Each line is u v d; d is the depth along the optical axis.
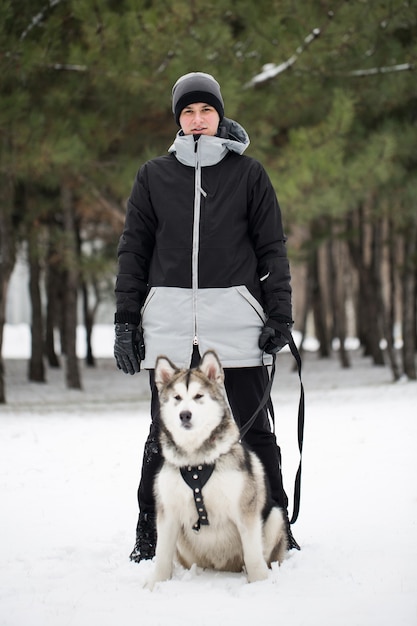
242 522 3.65
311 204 13.75
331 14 11.53
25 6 11.60
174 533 3.76
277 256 4.16
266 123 13.77
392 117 15.87
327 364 25.47
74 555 4.27
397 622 3.07
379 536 4.45
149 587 3.65
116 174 14.11
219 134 4.36
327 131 13.04
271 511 3.93
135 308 4.19
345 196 14.23
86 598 3.52
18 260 22.34
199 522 3.68
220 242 4.08
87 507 5.45
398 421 9.29
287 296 4.12
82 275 20.84
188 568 3.99
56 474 6.67
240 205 4.14
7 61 11.20
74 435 9.23
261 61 12.73
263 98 13.04
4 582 3.79
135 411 13.01
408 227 17.78
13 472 6.78
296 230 23.92
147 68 11.62
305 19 11.56
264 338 4.07
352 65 13.39
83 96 13.02
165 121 14.47
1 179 13.62
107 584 3.73
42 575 3.90
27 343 41.03
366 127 16.03
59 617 3.26
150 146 14.24
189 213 4.11
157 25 11.14
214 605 3.35
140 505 4.27
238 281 4.09
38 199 17.86
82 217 22.12
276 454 4.35
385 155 13.66
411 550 4.11
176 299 4.08
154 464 4.20
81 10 11.12
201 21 11.47
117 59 11.56
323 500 5.47
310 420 10.01
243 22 12.63
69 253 17.70
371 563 3.90
